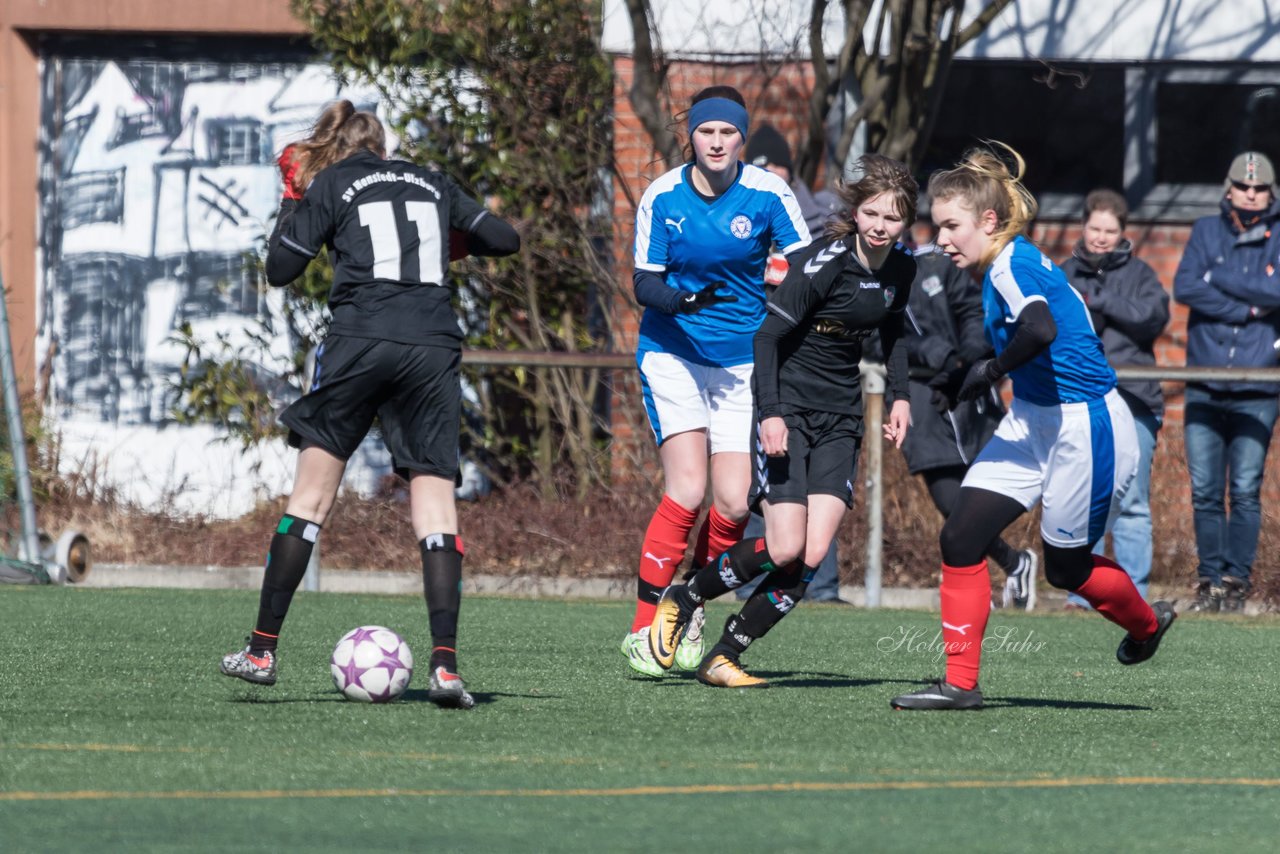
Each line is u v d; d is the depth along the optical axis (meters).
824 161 43.34
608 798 13.88
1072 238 46.44
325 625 29.64
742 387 23.34
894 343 22.39
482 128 44.31
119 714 18.73
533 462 38.88
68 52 50.53
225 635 27.83
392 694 19.94
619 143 43.38
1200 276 35.44
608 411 38.03
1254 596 35.31
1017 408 19.81
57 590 36.06
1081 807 13.84
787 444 21.94
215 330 50.34
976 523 19.86
